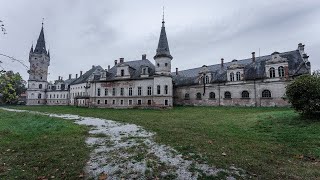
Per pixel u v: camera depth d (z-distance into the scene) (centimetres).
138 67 4775
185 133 1227
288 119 1445
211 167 650
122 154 807
